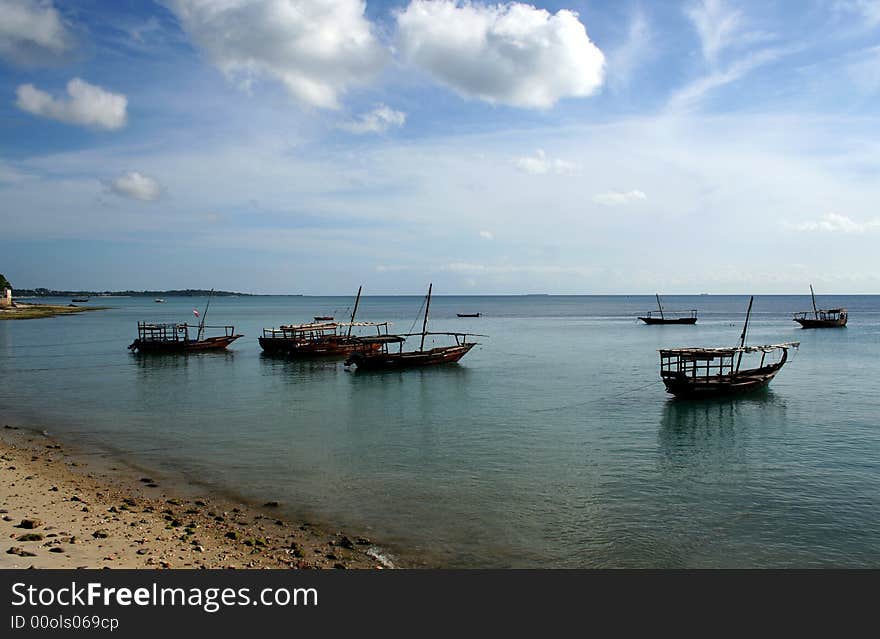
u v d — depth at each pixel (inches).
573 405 1526.8
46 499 739.4
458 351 2314.2
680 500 834.2
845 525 749.9
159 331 3051.2
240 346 3117.6
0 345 3206.2
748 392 1622.8
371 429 1257.4
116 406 1520.7
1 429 1242.6
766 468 987.9
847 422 1331.2
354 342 2476.6
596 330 4507.9
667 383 1563.7
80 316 6781.5
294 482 894.4
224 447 1103.6
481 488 876.6
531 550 669.9
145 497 800.9
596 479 925.2
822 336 3641.7
